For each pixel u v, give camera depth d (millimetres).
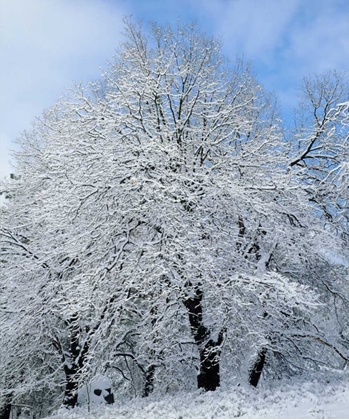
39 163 13516
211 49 12141
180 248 8562
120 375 16500
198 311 9836
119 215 9367
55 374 13922
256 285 8906
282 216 11180
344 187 11062
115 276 9156
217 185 9367
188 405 8391
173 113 11031
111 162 9180
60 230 10953
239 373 11094
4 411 15539
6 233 12172
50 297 11297
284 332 10773
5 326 11359
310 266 12117
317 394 7934
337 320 12977
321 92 12750
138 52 11469
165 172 9320
